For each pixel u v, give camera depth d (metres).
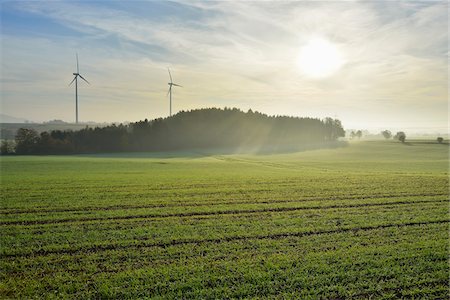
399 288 9.46
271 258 11.32
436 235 13.91
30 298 8.88
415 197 22.39
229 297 8.88
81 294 9.04
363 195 23.31
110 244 12.72
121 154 83.06
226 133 112.62
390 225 15.56
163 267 10.64
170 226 15.30
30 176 33.78
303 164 57.00
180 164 53.25
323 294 9.07
